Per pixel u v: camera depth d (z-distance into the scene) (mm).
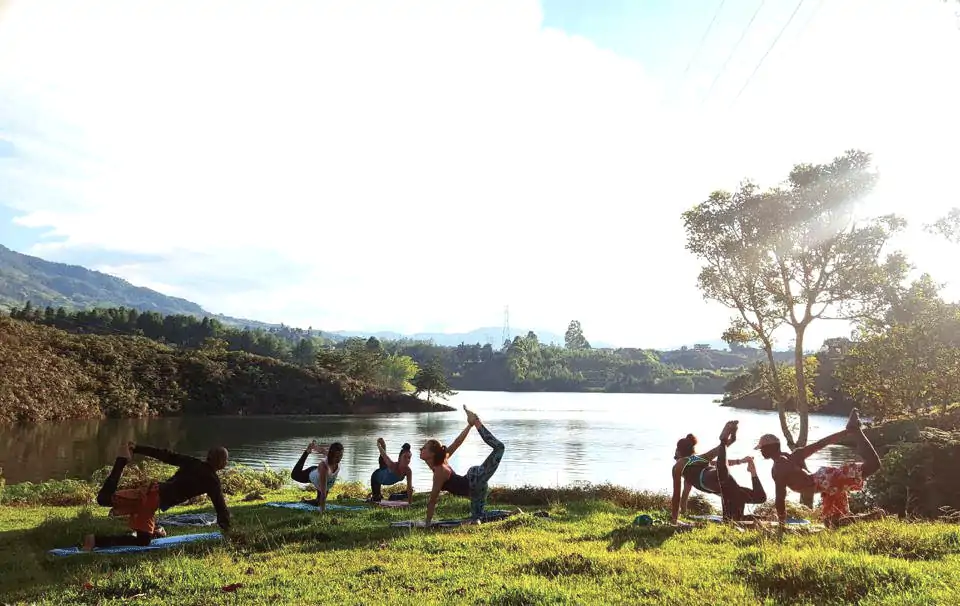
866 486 15742
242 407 105688
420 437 60281
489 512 10711
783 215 27031
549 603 5180
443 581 6102
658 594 5477
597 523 10195
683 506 11055
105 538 7848
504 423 77188
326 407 112062
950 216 24828
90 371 94688
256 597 5648
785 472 8578
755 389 36375
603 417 89250
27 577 6516
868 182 26047
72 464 38531
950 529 7648
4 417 72562
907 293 32250
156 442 55219
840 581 5438
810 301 27891
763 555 6484
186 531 9281
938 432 15641
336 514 11445
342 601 5496
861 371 35906
